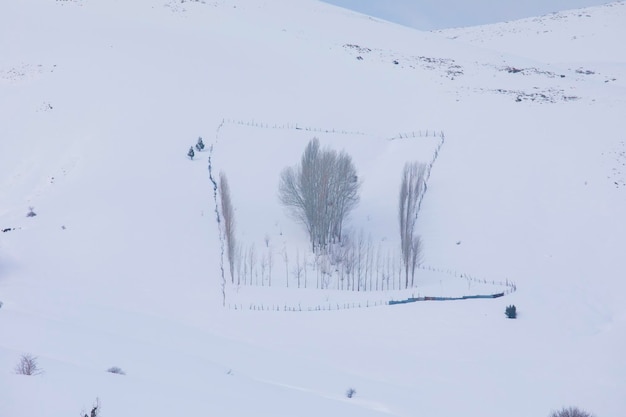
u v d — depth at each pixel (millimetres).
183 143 64438
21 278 42875
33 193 56812
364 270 47094
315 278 46406
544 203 54281
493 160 61281
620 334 36531
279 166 61531
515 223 52062
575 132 65188
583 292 42844
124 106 69312
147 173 59031
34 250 47312
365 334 36031
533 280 44656
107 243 48812
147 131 65438
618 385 29703
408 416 22984
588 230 50156
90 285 42281
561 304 40750
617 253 47031
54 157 61594
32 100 69875
